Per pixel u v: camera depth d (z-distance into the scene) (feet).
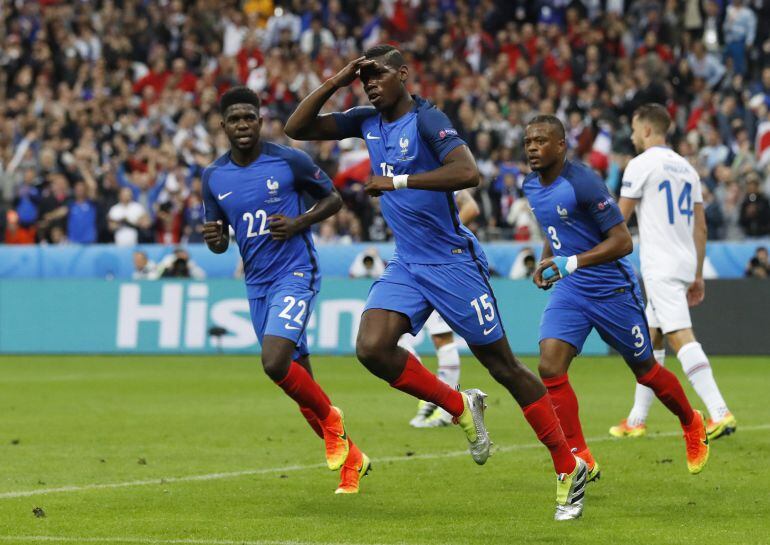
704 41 233.76
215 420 101.65
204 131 213.05
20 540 54.65
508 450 83.30
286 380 64.54
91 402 115.34
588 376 138.62
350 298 163.43
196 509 62.49
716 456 79.92
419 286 61.77
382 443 87.40
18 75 230.68
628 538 54.80
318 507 62.95
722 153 196.13
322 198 69.26
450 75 219.82
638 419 89.61
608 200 64.80
